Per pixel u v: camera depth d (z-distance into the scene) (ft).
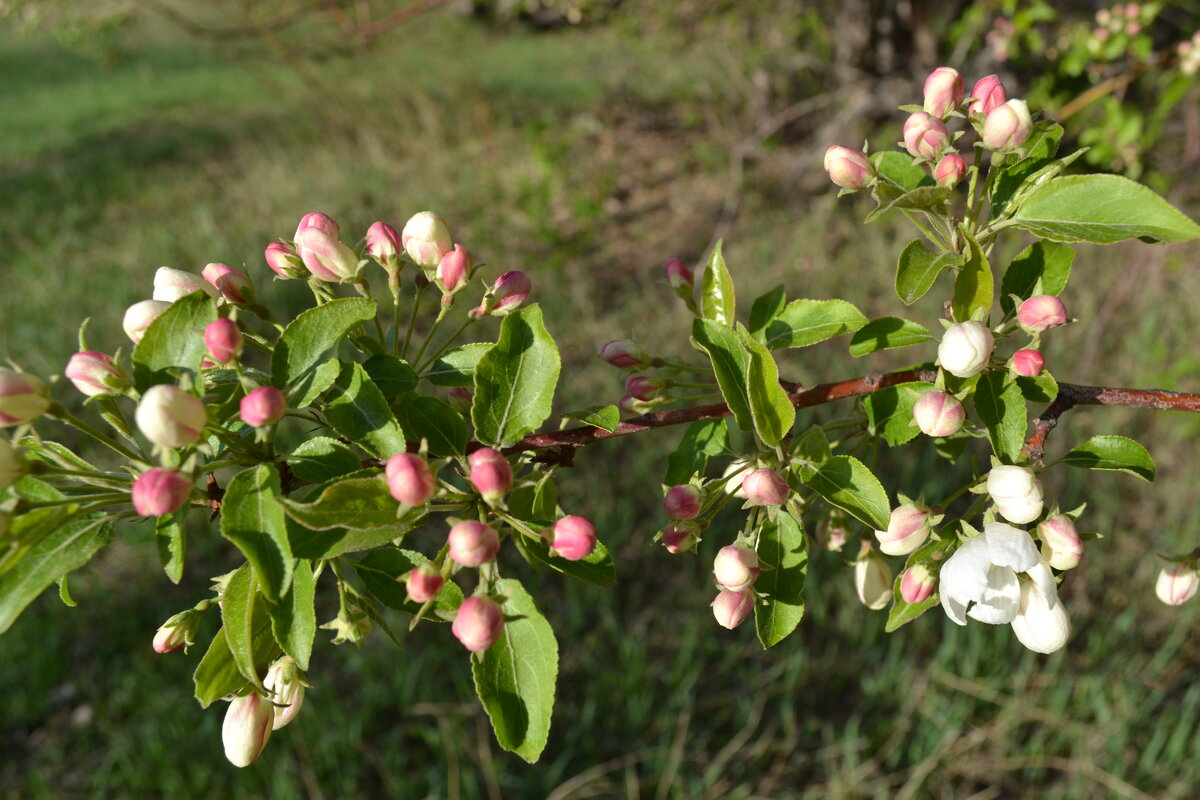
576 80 41.16
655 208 29.09
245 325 4.89
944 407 4.66
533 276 25.55
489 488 3.89
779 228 26.27
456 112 35.86
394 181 32.37
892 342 5.39
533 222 28.25
